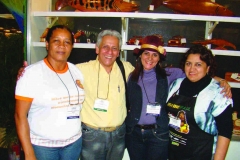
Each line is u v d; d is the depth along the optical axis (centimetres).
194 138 134
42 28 227
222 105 127
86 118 159
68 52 132
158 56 157
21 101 121
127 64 180
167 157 169
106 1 204
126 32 234
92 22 241
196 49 132
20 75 126
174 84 150
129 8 202
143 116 162
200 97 132
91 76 158
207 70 137
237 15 221
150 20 230
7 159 264
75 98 135
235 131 202
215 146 136
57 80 130
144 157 174
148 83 165
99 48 157
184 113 135
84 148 162
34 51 217
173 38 201
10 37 234
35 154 129
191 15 187
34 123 127
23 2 208
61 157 141
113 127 160
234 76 199
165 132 164
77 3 211
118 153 169
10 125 235
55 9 220
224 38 224
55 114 128
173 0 201
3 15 400
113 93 159
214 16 186
